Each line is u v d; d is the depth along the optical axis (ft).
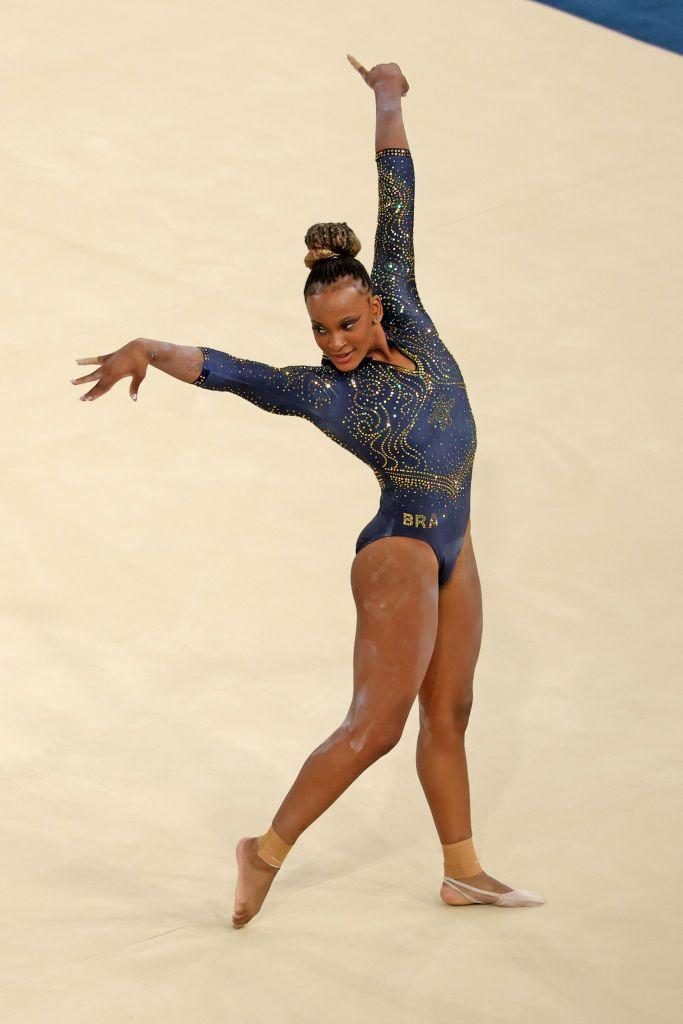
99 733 63.72
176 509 80.07
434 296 101.40
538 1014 47.39
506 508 80.74
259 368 48.47
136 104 129.39
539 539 78.07
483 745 62.90
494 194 115.24
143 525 78.64
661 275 104.73
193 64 137.28
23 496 80.79
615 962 49.83
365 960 50.34
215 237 108.47
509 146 122.62
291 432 87.61
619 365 94.17
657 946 50.57
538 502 81.25
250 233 109.09
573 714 65.00
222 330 96.32
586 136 124.67
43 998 48.47
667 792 59.41
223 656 68.95
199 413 88.89
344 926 52.39
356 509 80.59
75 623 71.10
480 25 146.20
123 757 62.23
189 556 76.28
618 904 53.01
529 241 108.68
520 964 49.90
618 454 85.46
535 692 66.49
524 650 69.41
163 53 139.64
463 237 109.09
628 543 77.71
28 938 51.70
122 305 99.45
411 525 50.67
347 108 128.98
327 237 47.67
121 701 65.77
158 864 56.08
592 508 80.69
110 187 115.65
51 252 106.11
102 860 56.24
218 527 78.69
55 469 83.20
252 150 121.70
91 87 132.67
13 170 118.11
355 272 47.70
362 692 49.11
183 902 53.98
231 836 57.82
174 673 67.67
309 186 116.06
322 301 47.47
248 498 81.20
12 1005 48.16
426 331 50.80
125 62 137.69
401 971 49.67
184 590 73.67
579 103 130.41
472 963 50.03
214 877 55.42
